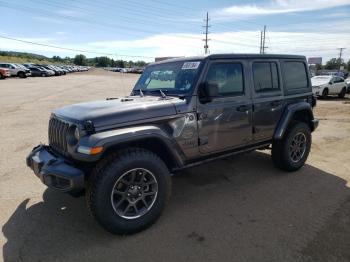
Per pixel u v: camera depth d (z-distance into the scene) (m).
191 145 3.97
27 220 3.79
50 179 3.41
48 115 11.27
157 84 4.54
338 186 4.79
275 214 3.90
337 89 20.48
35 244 3.31
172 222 3.74
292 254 3.09
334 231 3.49
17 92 20.52
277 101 5.00
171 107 3.76
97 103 3.94
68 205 4.16
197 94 3.97
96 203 3.25
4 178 5.09
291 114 5.12
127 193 3.43
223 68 4.28
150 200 3.60
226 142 4.38
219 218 3.82
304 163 5.65
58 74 50.59
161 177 3.59
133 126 3.48
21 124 9.52
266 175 5.25
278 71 5.07
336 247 3.20
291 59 5.34
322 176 5.21
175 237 3.42
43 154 3.81
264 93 4.80
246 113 4.54
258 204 4.18
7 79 36.31
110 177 3.25
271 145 5.35
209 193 4.55
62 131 3.60
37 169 3.64
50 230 3.58
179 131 3.82
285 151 5.18
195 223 3.71
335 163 5.93
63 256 3.11
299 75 5.54
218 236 3.43
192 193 4.55
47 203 4.22
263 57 4.83
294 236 3.40
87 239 3.40
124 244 3.30
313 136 8.27
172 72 4.37
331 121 10.67
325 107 14.94
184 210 4.04
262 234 3.45
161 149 3.84
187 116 3.88
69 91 22.27
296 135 5.31
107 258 3.08
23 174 5.26
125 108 3.55
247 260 3.01
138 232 3.51
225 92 4.30
